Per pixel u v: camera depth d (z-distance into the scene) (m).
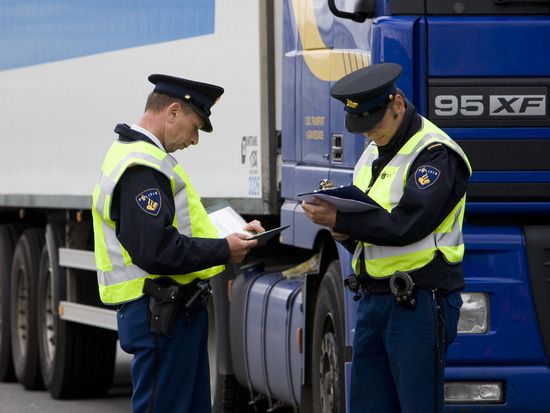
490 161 9.04
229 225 8.18
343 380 9.46
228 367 12.05
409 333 7.42
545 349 9.05
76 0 14.41
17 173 16.03
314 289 10.36
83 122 14.39
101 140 14.02
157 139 7.67
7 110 16.27
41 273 16.02
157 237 7.27
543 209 9.09
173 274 7.46
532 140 9.05
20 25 15.84
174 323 7.59
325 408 9.96
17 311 16.83
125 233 7.38
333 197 7.25
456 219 7.53
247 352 11.58
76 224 15.32
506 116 9.03
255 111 11.28
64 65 14.74
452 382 8.99
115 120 13.70
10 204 16.22
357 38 9.55
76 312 14.64
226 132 11.66
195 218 7.64
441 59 8.99
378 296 7.61
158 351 7.57
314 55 10.29
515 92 9.03
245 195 11.45
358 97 7.41
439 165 7.28
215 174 11.82
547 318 9.05
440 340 7.42
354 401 7.82
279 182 11.22
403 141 7.56
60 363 15.12
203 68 11.96
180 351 7.61
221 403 12.11
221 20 11.70
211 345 12.36
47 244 15.70
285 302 10.82
